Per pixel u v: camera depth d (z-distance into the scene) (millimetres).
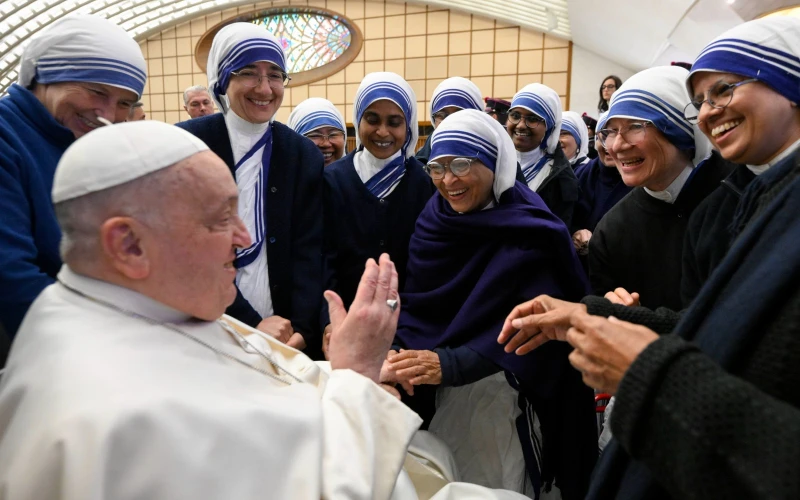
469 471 1612
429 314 1663
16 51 9289
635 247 1574
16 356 893
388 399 1074
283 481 854
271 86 1717
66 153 916
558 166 2658
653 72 1481
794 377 588
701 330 716
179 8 10148
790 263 617
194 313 994
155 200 890
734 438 535
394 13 9562
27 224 1288
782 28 1037
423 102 9633
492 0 8539
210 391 884
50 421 744
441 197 1786
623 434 638
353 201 1967
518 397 1595
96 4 9523
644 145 1447
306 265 1809
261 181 1774
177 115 11055
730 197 1203
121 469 722
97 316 901
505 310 1518
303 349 1673
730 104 1077
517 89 9109
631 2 5648
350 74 9977
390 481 1002
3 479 741
